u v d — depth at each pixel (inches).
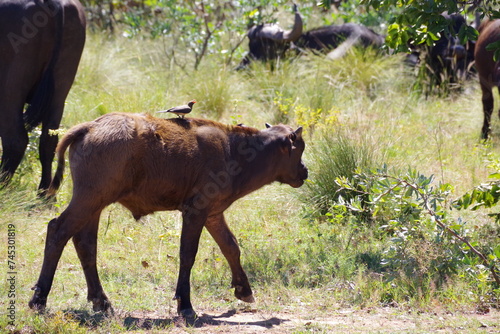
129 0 2317.9
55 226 644.1
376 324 692.7
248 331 656.4
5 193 950.4
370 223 1019.3
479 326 684.1
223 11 2102.6
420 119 1574.8
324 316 720.3
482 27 1503.4
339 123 1305.4
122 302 732.7
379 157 1144.8
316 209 1066.1
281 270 844.6
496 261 792.9
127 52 1891.0
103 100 1466.5
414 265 796.0
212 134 695.1
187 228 681.0
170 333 644.1
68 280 790.5
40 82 1015.0
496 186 820.6
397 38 861.8
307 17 2144.4
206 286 795.4
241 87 1665.8
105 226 978.1
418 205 821.2
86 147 639.1
